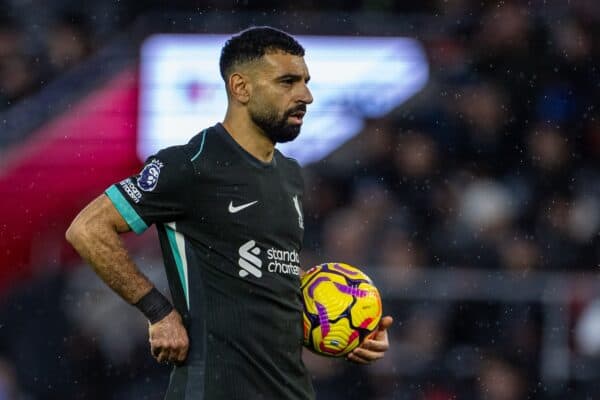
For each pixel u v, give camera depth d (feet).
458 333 109.81
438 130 130.11
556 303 108.88
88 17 137.39
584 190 128.47
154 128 125.29
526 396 108.37
